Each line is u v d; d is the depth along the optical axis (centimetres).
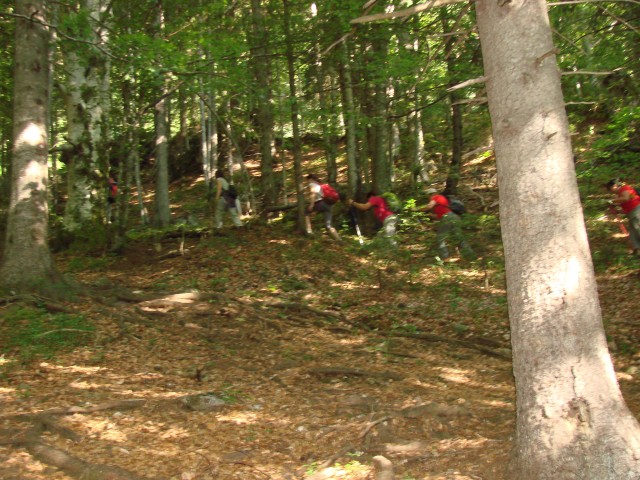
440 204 1231
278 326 931
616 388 379
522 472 384
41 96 935
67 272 1257
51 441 492
